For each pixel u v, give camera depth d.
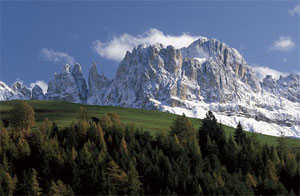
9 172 103.00
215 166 109.25
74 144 116.06
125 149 112.19
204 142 127.56
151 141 123.75
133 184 97.19
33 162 108.62
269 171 109.25
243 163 113.62
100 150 113.12
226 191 96.25
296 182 107.06
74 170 100.12
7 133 120.81
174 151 115.44
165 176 102.00
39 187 99.19
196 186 97.25
